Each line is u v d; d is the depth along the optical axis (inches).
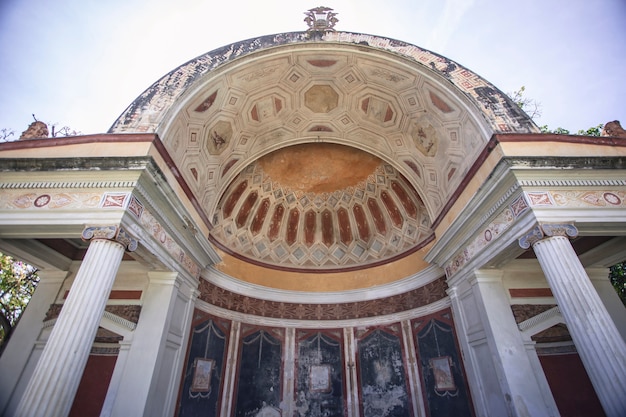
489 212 284.7
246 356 409.7
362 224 521.0
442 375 360.2
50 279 309.9
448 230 337.7
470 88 318.3
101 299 205.5
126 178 244.1
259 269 476.7
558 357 283.1
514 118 292.8
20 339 281.7
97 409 253.9
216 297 400.2
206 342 368.2
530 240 237.0
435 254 374.6
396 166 441.7
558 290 212.5
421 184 420.2
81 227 234.1
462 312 335.9
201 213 363.3
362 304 463.5
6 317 545.3
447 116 346.3
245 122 398.3
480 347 300.7
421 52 355.3
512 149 268.7
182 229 311.3
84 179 245.6
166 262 291.1
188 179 344.5
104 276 210.7
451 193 364.8
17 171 244.2
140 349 268.2
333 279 498.3
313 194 529.7
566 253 217.9
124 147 260.7
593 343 189.6
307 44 357.7
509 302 296.2
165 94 304.0
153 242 269.9
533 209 235.3
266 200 502.3
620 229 246.2
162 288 297.9
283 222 523.2
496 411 273.7
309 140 458.0
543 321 282.2
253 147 430.3
